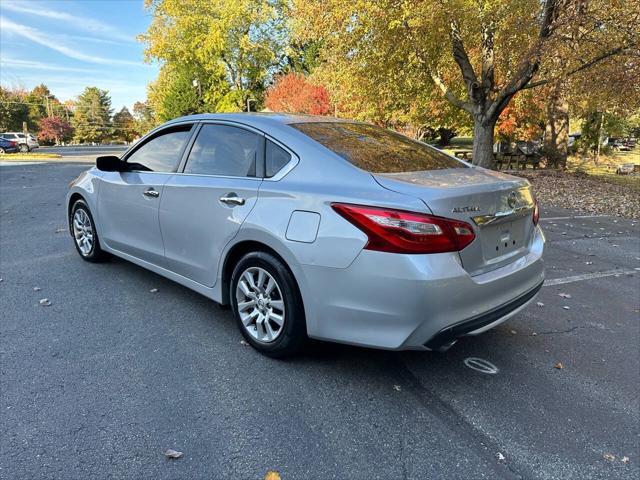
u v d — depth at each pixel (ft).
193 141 11.90
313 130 10.46
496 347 11.07
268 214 9.36
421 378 9.48
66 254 17.48
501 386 9.29
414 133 107.65
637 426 8.11
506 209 9.11
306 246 8.66
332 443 7.41
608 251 21.15
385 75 47.91
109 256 16.38
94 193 14.90
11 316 11.81
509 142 84.02
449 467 6.97
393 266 7.81
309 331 9.00
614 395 9.08
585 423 8.15
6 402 8.18
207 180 10.91
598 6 33.68
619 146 132.57
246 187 9.95
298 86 94.84
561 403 8.74
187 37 118.32
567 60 38.60
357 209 8.14
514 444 7.55
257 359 9.96
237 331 11.28
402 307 7.85
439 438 7.63
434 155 11.21
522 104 64.08
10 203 30.19
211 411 8.12
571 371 9.98
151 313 12.20
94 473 6.61
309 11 45.03
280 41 122.72
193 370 9.45
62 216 25.52
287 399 8.56
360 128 11.71
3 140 125.18
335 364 9.87
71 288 13.88
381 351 10.52
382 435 7.64
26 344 10.35
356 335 8.38
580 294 15.08
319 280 8.58
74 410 8.02
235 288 10.41
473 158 49.65
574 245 22.24
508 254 9.45
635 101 38.19
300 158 9.55
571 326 12.46
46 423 7.65
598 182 50.60
